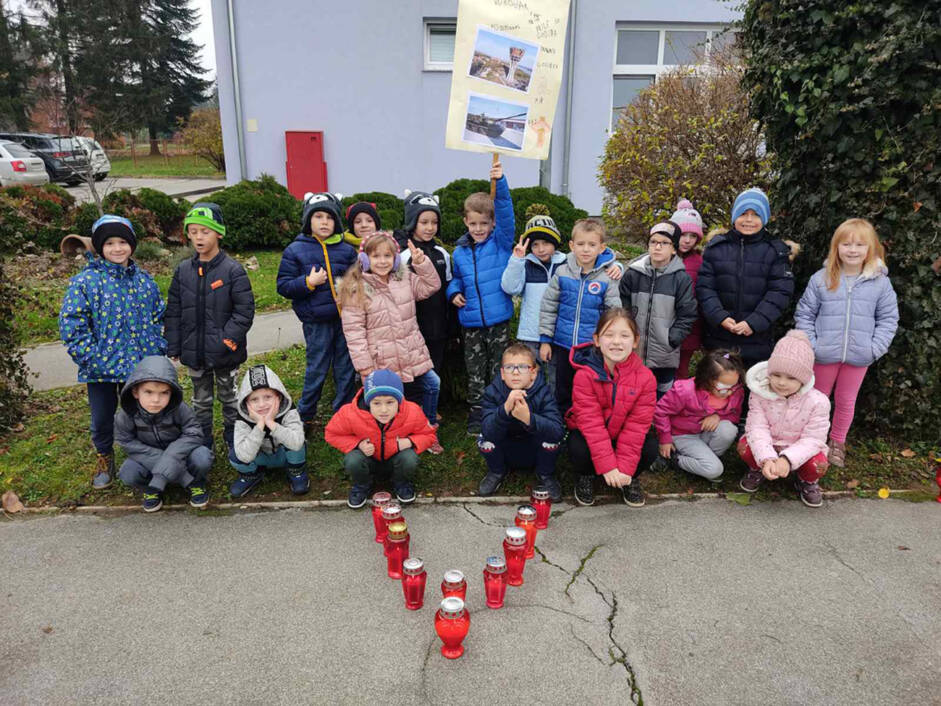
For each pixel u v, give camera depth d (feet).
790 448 11.93
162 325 13.93
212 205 13.28
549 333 14.56
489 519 11.92
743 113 24.53
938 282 13.38
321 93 41.52
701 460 12.75
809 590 9.88
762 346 14.33
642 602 9.57
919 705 7.78
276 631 9.01
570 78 41.16
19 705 7.80
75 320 12.44
